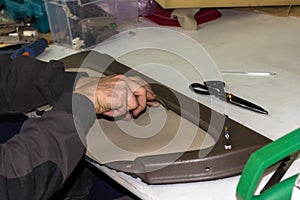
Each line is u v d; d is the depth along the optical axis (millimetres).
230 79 971
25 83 910
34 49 1142
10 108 931
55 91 862
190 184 650
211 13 1400
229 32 1273
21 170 585
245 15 1413
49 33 1295
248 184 534
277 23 1330
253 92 909
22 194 586
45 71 912
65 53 1177
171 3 1236
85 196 1060
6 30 1253
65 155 612
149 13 1393
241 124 760
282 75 984
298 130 538
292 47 1142
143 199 648
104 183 1058
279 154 519
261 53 1110
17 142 613
